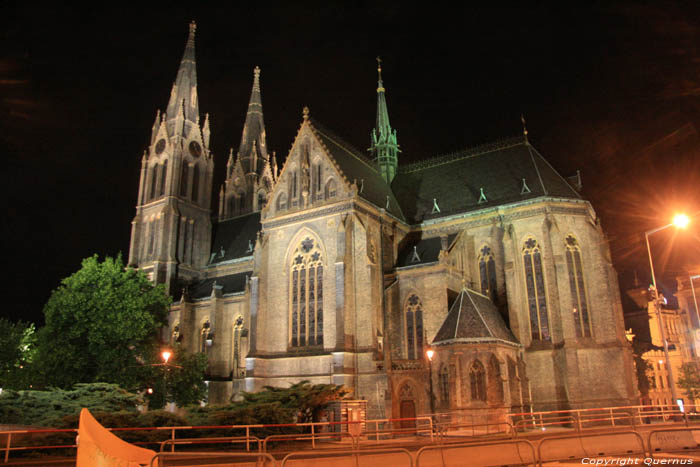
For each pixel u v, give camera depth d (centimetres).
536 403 6359
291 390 4772
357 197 7012
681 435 3522
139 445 3381
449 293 6800
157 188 10219
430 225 7944
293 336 7006
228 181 11494
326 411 5150
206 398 8131
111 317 6700
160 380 7069
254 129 12012
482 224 7525
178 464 2741
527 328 6731
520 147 8050
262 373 6962
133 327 6838
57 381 6506
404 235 8000
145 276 7781
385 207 7844
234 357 8456
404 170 9138
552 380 6356
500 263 7119
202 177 10600
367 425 5934
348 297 6569
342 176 7100
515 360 6116
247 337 7725
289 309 7112
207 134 10969
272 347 7100
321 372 6581
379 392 6159
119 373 6650
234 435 3794
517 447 2723
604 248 6825
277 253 7400
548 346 6512
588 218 7050
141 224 10244
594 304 6675
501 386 5566
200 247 10250
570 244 6975
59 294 6938
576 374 6247
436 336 6056
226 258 10019
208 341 8512
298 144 7625
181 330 8862
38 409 4669
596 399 6259
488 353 5641
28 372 6638
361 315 6575
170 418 3772
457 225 7725
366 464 2645
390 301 7069
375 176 8669
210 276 10019
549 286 6631
